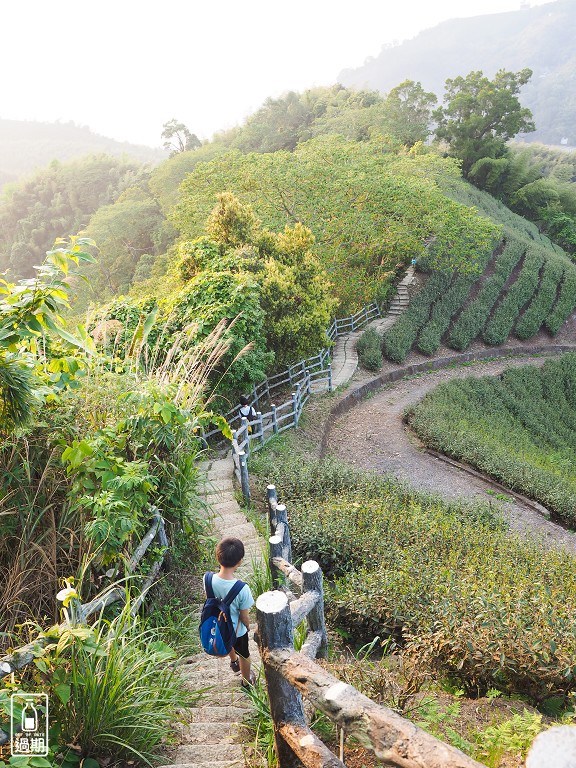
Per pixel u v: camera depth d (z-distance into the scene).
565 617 5.17
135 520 4.55
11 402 4.11
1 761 2.61
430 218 26.73
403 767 1.66
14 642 3.96
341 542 7.46
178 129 100.25
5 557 4.62
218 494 8.77
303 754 2.51
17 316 3.79
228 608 3.86
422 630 5.26
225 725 3.75
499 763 3.37
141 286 38.38
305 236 17.52
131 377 6.05
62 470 4.86
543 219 53.69
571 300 32.88
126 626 3.81
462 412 19.47
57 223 101.81
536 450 19.27
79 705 3.15
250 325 12.11
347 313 26.06
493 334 28.36
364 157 28.45
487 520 10.27
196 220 25.86
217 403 11.32
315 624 3.52
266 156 25.52
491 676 4.81
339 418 17.11
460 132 53.56
